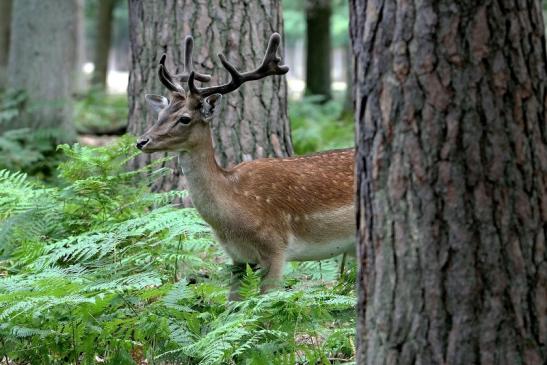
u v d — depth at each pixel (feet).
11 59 89.45
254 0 49.96
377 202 23.21
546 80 22.68
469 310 22.30
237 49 49.62
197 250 41.65
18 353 31.35
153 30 50.65
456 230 22.26
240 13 49.73
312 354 31.68
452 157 22.18
